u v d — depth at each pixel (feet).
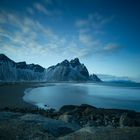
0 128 37.86
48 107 140.77
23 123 44.01
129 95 286.05
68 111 98.02
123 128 39.75
